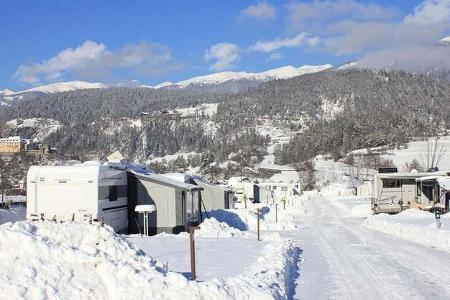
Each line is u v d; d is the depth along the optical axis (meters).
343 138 141.12
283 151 146.25
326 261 16.00
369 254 17.64
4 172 65.81
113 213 23.50
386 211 39.03
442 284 12.11
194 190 26.19
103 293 7.68
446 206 34.97
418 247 19.62
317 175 110.25
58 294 7.33
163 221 25.14
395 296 10.86
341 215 43.31
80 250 8.21
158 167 113.38
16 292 7.11
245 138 178.12
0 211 34.81
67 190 22.23
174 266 13.01
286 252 15.86
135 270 8.20
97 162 24.02
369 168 108.50
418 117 162.50
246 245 18.48
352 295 10.95
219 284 8.52
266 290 9.12
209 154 135.62
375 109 173.00
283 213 40.53
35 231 8.60
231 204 42.81
